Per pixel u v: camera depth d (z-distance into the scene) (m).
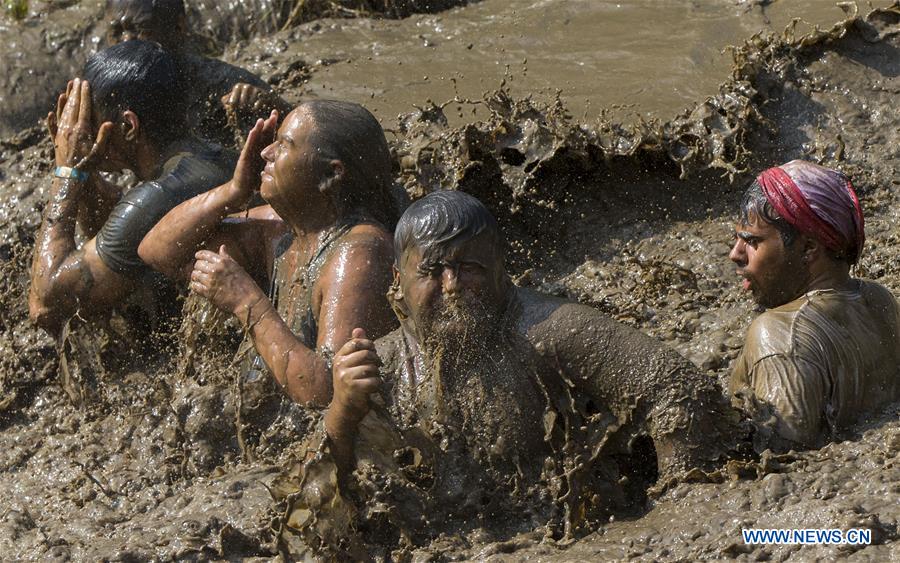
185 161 17.78
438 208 12.04
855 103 19.30
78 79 18.06
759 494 11.15
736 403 12.20
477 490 12.22
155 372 17.98
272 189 15.26
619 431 12.22
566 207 18.80
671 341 15.85
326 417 11.98
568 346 12.12
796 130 19.11
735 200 18.41
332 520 11.92
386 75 22.95
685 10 23.67
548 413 12.15
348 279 14.55
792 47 19.84
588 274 17.78
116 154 17.94
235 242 16.73
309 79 23.30
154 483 16.08
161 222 16.78
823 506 10.73
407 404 12.46
